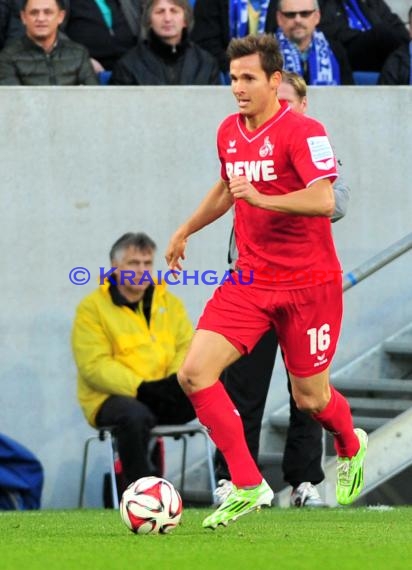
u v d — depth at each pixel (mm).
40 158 31406
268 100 18078
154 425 27797
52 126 31438
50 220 31469
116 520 22156
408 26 37688
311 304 18516
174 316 29797
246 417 25625
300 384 19172
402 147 32438
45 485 31266
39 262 31469
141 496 18203
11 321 31328
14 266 31359
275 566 14312
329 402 19578
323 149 17812
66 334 31500
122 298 29203
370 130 32281
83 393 28750
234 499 18078
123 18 35156
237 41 17938
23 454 28906
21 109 31328
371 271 27891
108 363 28484
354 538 17859
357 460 20484
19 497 28922
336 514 23406
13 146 31328
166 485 18391
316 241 18375
